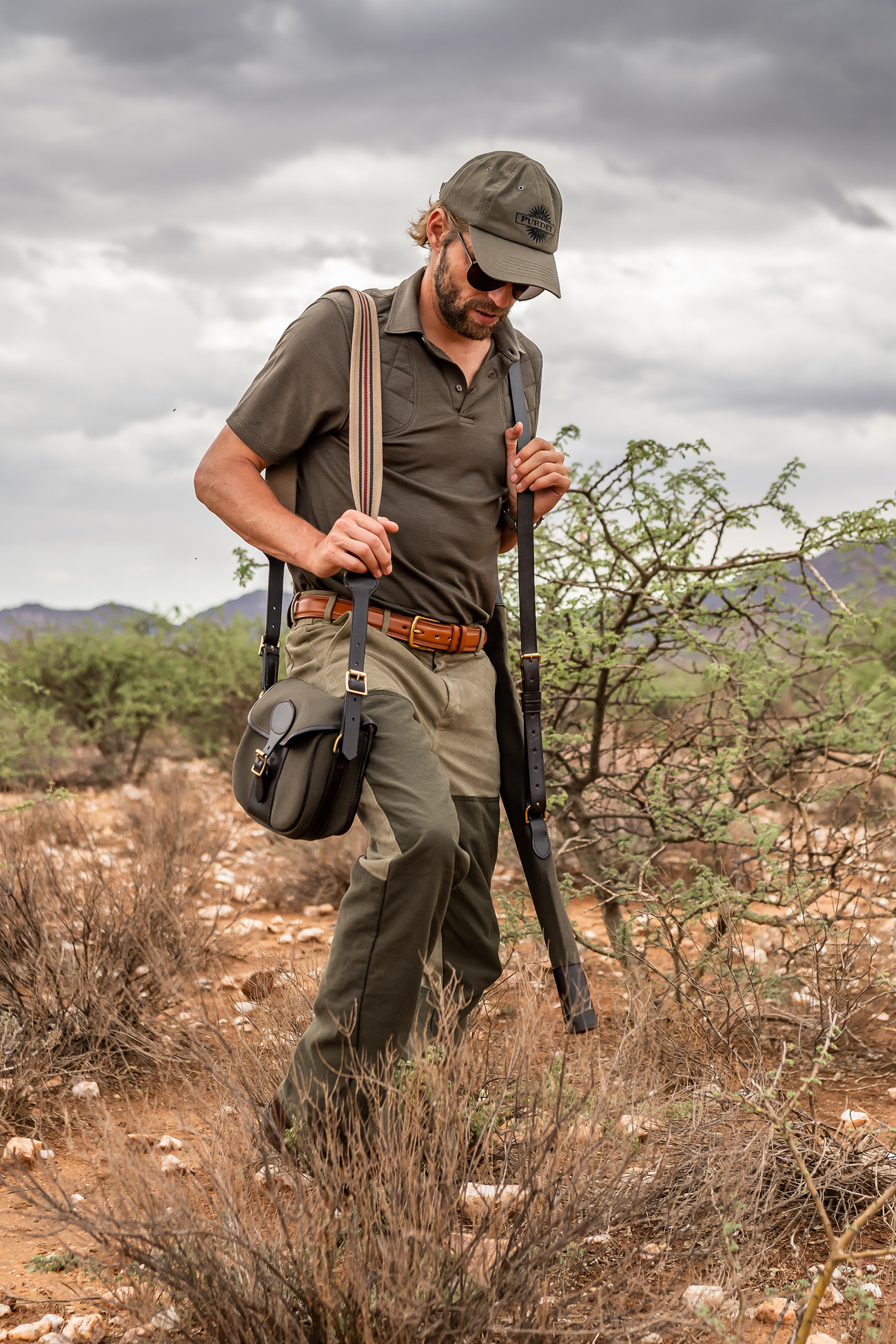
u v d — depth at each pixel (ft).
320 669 8.79
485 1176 7.89
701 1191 7.80
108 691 36.65
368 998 7.78
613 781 15.11
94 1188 8.66
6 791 30.01
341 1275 6.67
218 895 19.81
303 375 8.84
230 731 39.29
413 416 8.99
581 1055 8.66
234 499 8.92
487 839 9.50
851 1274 7.68
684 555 13.89
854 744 13.80
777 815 17.60
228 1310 6.31
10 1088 10.19
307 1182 7.34
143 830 22.34
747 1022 10.82
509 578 14.14
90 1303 7.30
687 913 12.50
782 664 14.21
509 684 9.87
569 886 13.10
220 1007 12.61
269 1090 8.97
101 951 12.89
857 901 13.24
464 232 8.70
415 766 8.06
